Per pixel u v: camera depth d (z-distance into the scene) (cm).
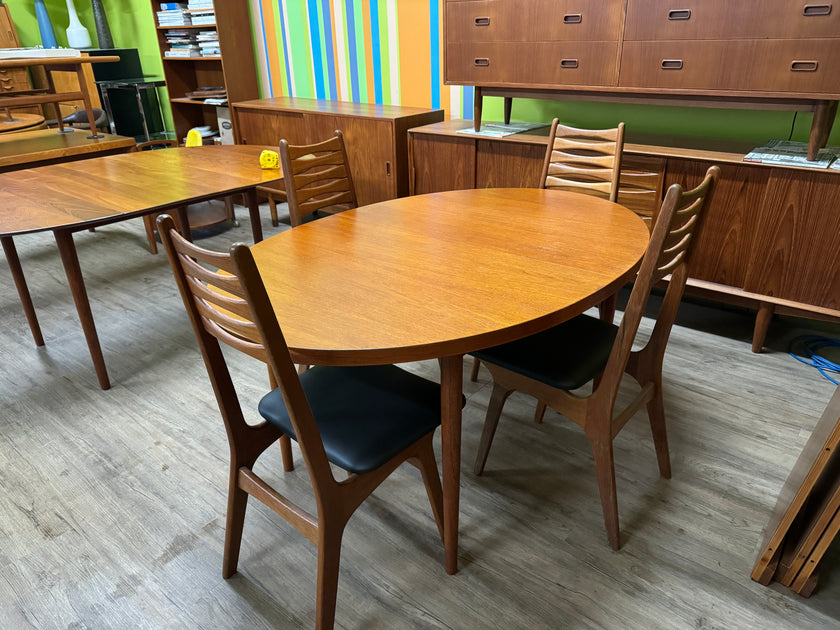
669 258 131
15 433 206
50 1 622
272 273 146
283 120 385
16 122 408
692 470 181
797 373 230
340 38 395
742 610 138
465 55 280
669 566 150
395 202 207
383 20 368
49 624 138
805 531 140
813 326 265
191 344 264
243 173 278
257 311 93
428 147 310
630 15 230
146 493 178
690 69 224
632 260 149
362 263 151
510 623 136
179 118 488
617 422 146
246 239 387
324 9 395
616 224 177
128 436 203
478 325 118
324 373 151
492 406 169
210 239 387
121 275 340
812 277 220
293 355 113
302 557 155
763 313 236
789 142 248
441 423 132
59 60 342
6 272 349
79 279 214
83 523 167
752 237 229
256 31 442
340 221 186
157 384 234
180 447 198
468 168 298
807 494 128
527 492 175
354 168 356
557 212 191
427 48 354
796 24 198
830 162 209
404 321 120
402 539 160
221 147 343
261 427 138
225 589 147
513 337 119
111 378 239
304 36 415
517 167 281
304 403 106
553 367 151
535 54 260
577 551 155
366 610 140
